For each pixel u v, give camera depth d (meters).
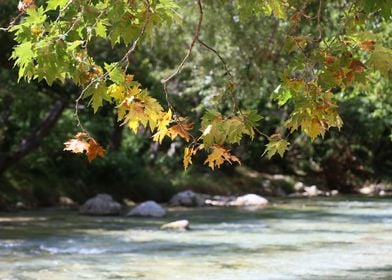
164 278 10.46
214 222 20.09
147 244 14.72
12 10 19.30
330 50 3.93
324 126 4.07
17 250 13.70
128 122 3.83
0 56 21.05
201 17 3.98
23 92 21.97
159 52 25.45
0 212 23.41
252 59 17.11
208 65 18.41
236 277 10.50
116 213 23.27
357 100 36.91
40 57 3.53
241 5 4.17
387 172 42.66
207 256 12.83
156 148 35.25
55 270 11.22
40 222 20.02
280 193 36.06
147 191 30.20
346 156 41.12
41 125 24.75
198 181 33.62
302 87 4.01
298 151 42.28
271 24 16.31
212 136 3.81
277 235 16.34
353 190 40.47
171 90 26.25
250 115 3.85
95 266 11.69
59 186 27.61
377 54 3.78
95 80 3.77
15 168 26.94
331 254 12.93
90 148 3.66
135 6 3.68
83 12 3.63
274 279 10.32
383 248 13.72
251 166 40.28
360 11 4.10
